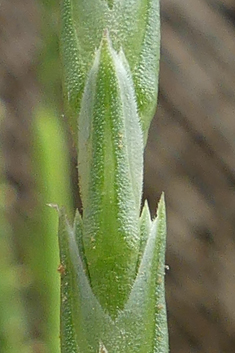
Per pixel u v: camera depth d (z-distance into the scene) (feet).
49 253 0.17
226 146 0.36
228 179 0.36
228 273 0.36
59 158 0.17
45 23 0.20
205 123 0.36
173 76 0.36
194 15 0.36
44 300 0.21
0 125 0.36
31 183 0.34
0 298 0.22
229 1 0.36
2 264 0.22
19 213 0.32
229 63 0.36
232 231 0.36
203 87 0.36
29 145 0.36
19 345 0.22
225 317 0.36
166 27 0.36
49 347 0.17
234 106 0.36
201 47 0.36
